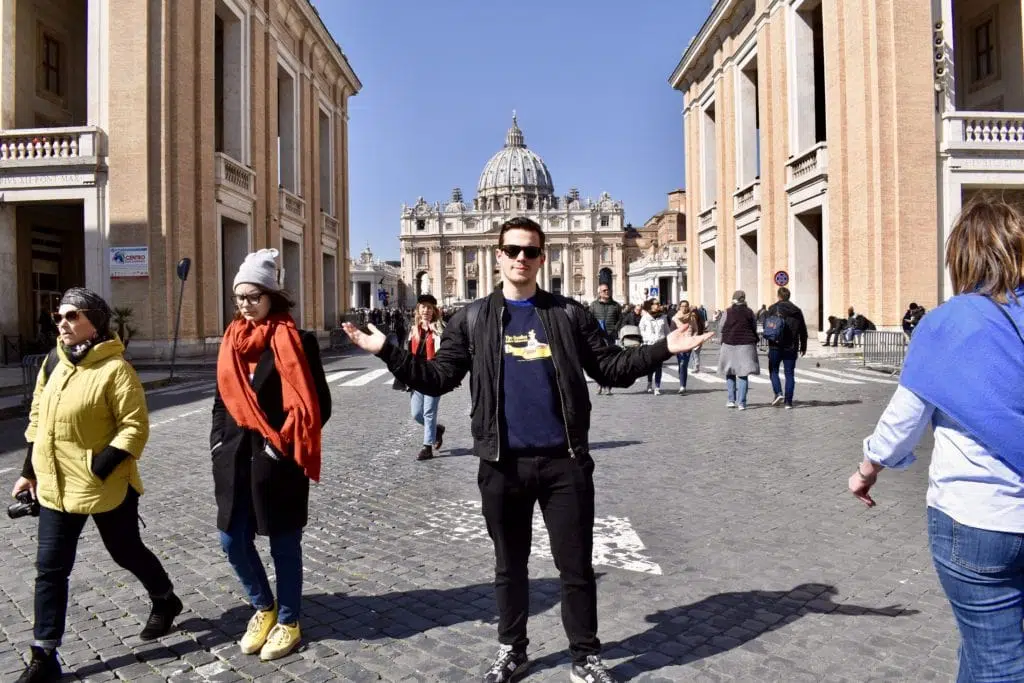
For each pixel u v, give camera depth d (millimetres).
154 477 7746
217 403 3816
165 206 21234
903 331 20141
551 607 4258
